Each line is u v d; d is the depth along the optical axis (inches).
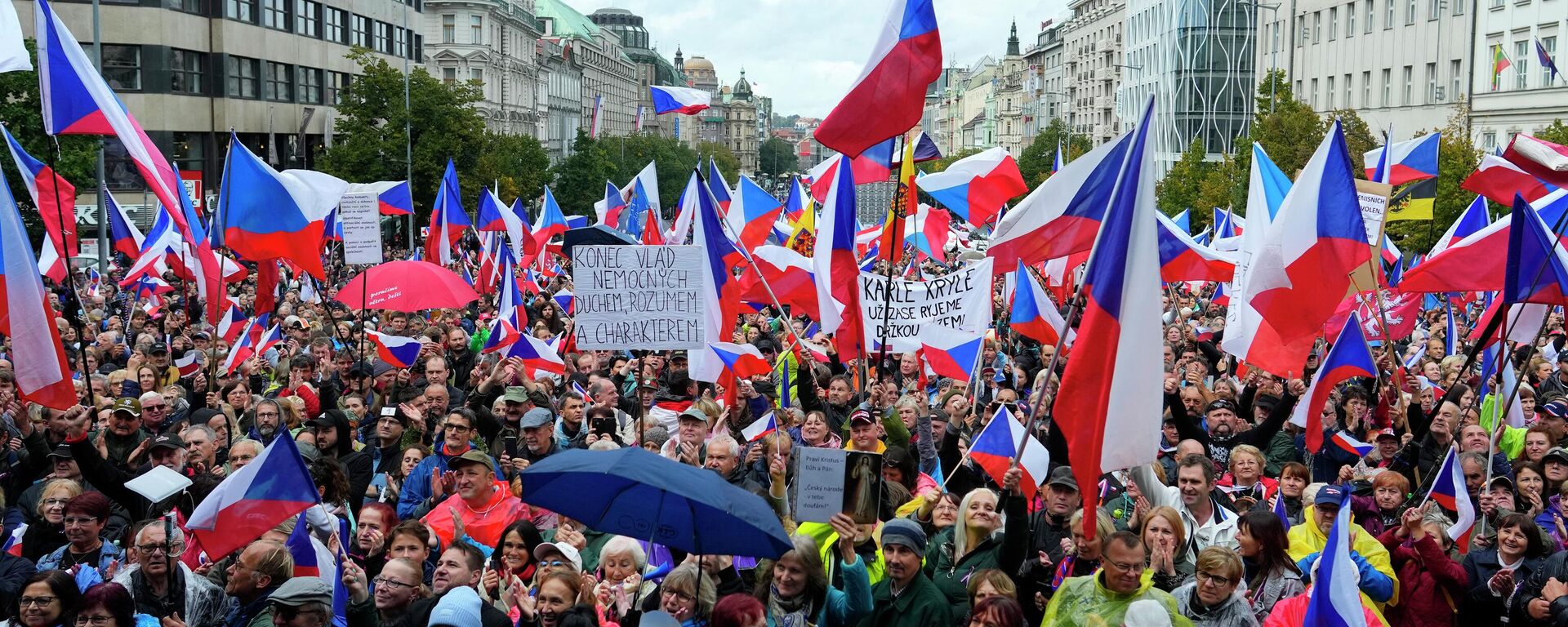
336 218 1200.2
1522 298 423.8
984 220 707.4
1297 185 443.5
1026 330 633.0
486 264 1101.7
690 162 4699.8
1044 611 317.1
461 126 2329.0
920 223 828.0
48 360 414.6
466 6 4055.1
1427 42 2257.6
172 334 811.4
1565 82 1856.5
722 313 554.3
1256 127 1747.0
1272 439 495.5
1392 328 708.7
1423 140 759.7
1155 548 314.3
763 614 270.7
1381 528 374.6
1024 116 6658.5
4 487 444.8
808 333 922.7
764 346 719.1
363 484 460.8
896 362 748.0
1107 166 415.5
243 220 605.6
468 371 722.2
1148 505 370.9
